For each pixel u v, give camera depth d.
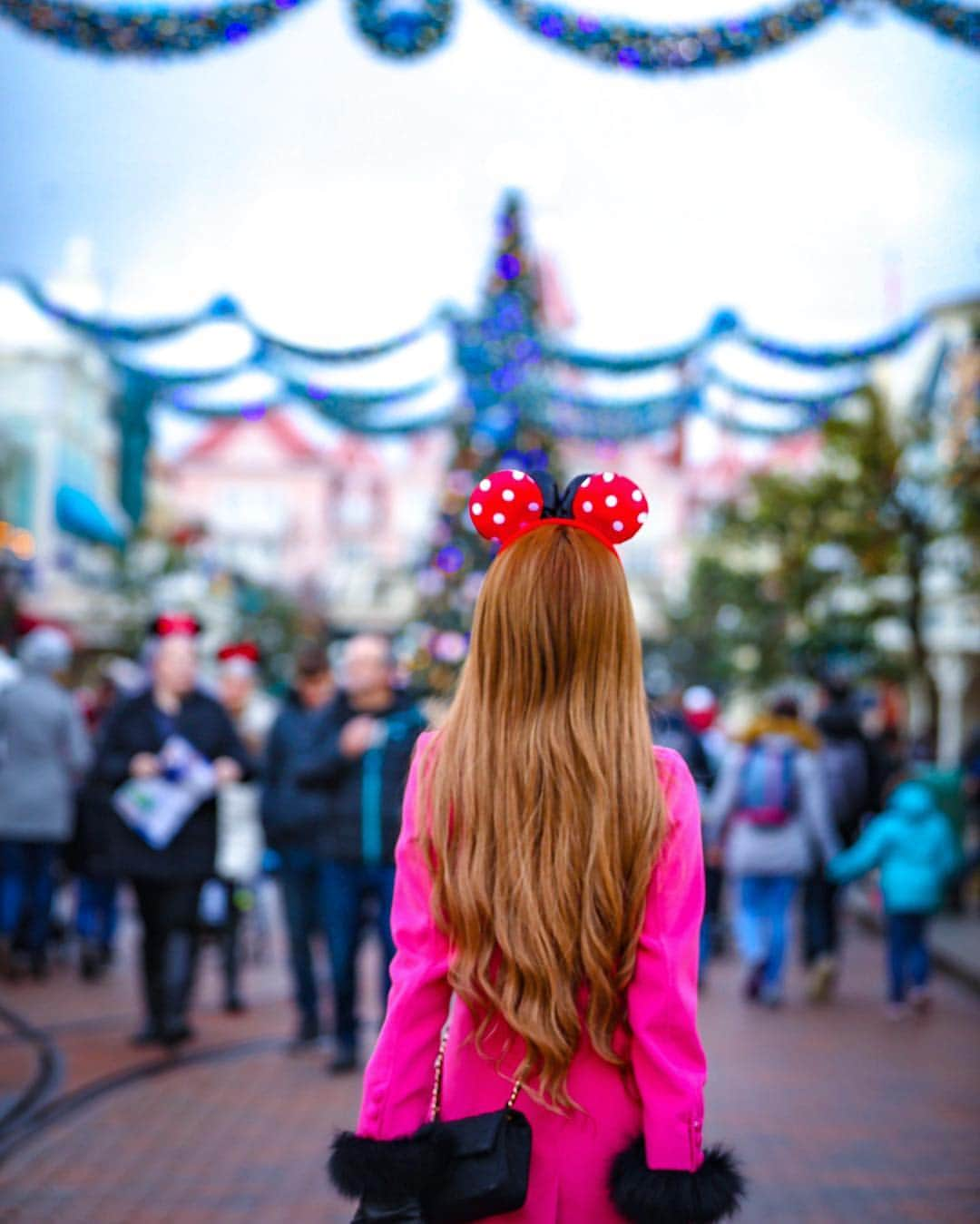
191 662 7.60
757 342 12.88
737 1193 2.14
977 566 18.16
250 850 8.65
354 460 64.62
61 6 6.12
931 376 20.75
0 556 18.73
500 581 2.33
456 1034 2.22
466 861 2.21
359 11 6.26
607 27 6.19
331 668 8.06
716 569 35.34
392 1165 2.07
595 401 14.99
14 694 9.49
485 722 2.28
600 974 2.14
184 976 7.52
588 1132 2.14
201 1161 5.38
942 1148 5.71
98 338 12.76
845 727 11.86
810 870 10.10
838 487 18.58
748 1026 8.41
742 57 6.25
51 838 9.53
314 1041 7.42
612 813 2.20
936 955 11.09
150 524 35.84
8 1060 7.08
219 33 6.27
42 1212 4.75
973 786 13.34
